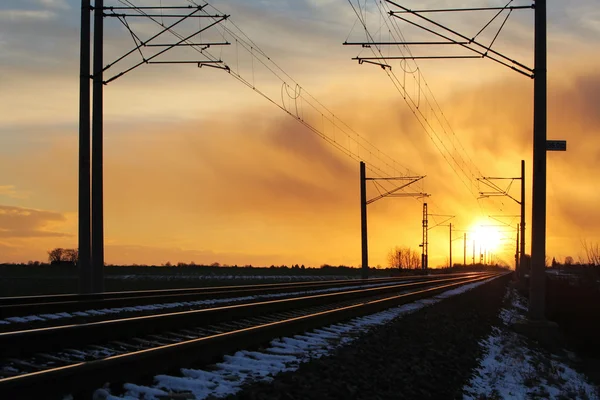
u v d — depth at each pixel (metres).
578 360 22.81
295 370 10.76
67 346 11.74
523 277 62.25
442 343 17.11
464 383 13.52
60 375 8.12
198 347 11.10
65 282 44.53
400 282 57.00
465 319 24.23
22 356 10.77
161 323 14.52
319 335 15.80
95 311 19.06
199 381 9.40
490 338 22.12
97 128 25.02
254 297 28.38
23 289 34.59
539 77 23.59
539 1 23.56
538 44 23.62
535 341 24.02
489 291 47.09
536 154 23.92
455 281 65.69
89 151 24.67
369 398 9.91
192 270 84.56
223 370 10.59
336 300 27.86
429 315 23.08
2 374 9.04
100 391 8.36
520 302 48.59
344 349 13.40
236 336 12.46
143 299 22.67
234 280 57.41
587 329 27.28
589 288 35.62
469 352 17.36
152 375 9.75
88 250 24.31
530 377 16.25
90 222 24.55
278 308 21.31
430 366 13.61
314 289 38.81
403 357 13.80
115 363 9.02
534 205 24.11
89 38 24.91
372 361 12.64
